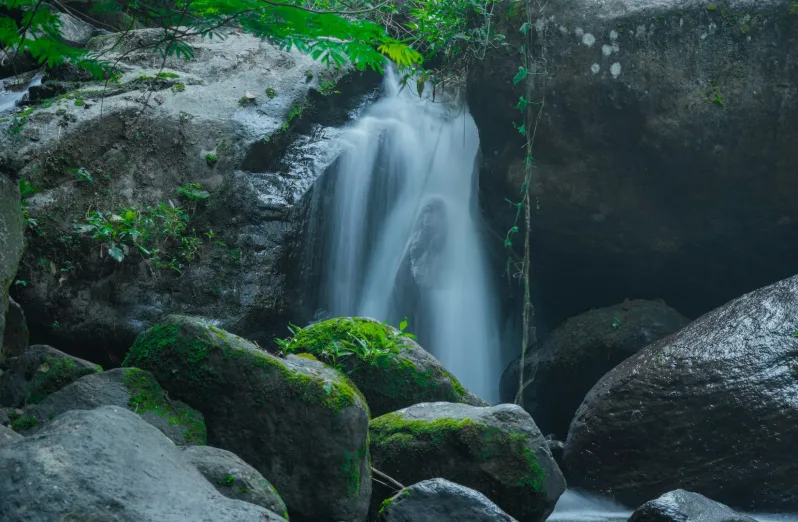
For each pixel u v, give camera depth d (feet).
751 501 17.16
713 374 18.31
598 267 25.22
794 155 22.16
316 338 17.13
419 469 14.10
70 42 27.91
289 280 24.36
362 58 13.78
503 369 28.22
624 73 22.41
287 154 26.61
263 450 11.83
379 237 27.73
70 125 24.34
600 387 20.21
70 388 11.75
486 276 28.02
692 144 22.40
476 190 26.50
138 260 23.32
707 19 22.24
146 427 8.34
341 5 18.72
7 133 23.99
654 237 24.07
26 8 14.98
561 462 19.90
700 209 23.53
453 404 15.33
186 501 7.48
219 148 25.53
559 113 22.94
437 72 26.66
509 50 23.07
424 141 29.25
